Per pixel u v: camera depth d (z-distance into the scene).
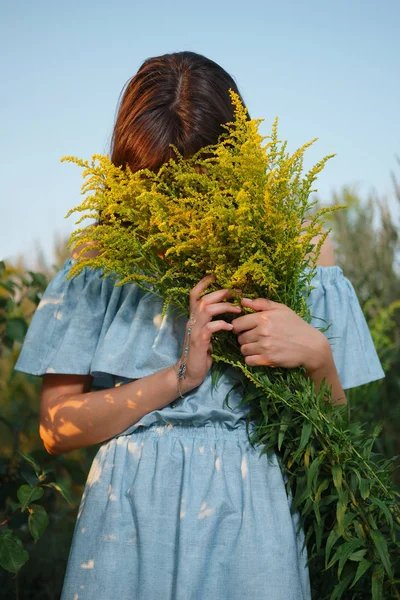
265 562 1.20
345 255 3.47
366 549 1.16
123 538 1.25
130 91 1.44
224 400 1.30
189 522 1.22
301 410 1.19
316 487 1.21
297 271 1.23
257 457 1.28
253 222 1.16
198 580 1.18
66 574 1.29
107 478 1.31
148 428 1.32
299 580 1.22
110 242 1.22
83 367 1.40
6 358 2.99
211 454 1.28
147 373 1.35
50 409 1.38
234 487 1.26
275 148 1.21
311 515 1.30
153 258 1.25
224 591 1.20
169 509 1.25
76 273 1.33
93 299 1.44
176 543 1.22
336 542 1.26
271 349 1.21
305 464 1.19
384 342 2.92
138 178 1.24
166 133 1.36
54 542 2.34
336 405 1.23
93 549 1.26
